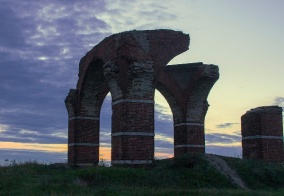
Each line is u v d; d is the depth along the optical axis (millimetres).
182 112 32250
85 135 30703
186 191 16422
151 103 23688
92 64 28984
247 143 30172
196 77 31047
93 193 16078
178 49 25938
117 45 24328
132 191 16531
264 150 28875
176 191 16438
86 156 30422
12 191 16188
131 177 19578
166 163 23094
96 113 31312
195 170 21453
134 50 23625
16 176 19234
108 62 24094
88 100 31047
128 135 22844
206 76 29891
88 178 19359
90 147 30703
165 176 20297
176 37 25906
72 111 31109
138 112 23266
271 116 29719
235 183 20203
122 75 23484
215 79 30375
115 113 23812
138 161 22812
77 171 20422
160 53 24953
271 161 29000
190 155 23719
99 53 27344
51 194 15406
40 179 18812
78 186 17453
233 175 21422
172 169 22047
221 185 19891
